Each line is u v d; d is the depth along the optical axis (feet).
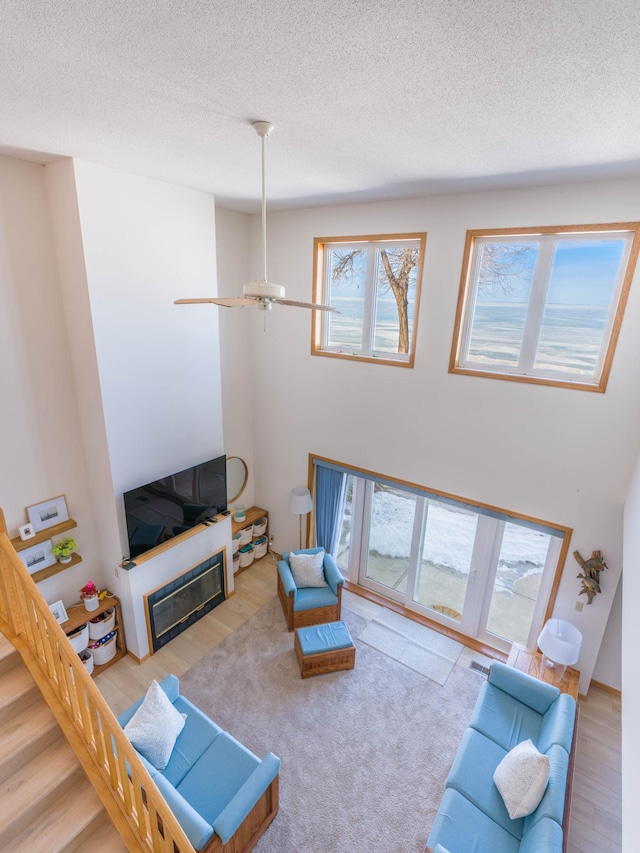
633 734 5.96
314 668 14.70
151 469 14.74
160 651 15.78
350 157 10.00
